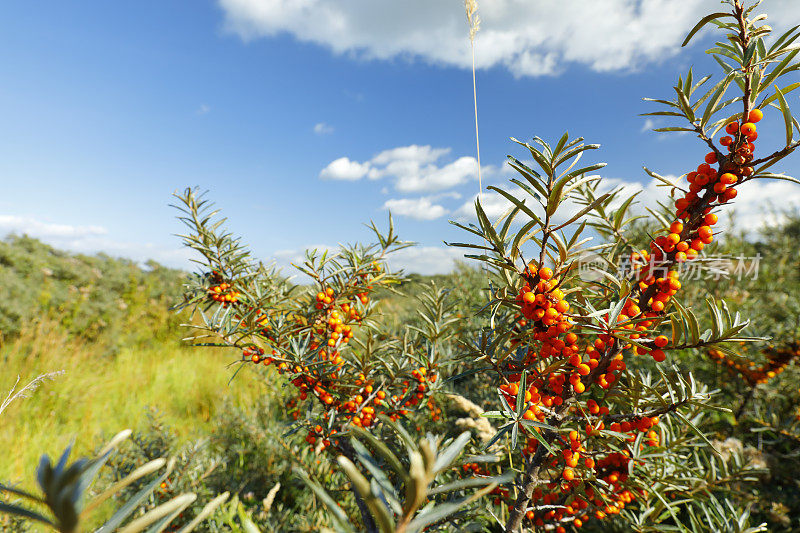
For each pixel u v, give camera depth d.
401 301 5.34
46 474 0.40
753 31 1.10
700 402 1.23
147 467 0.51
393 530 0.51
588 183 1.73
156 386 6.61
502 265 1.23
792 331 3.43
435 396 2.69
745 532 1.57
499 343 1.51
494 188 1.16
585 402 1.61
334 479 2.92
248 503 3.18
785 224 6.89
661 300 1.27
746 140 1.15
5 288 7.54
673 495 2.06
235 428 4.61
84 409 5.47
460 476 2.04
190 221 2.31
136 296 10.56
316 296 2.30
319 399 2.09
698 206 1.23
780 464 2.88
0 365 5.70
